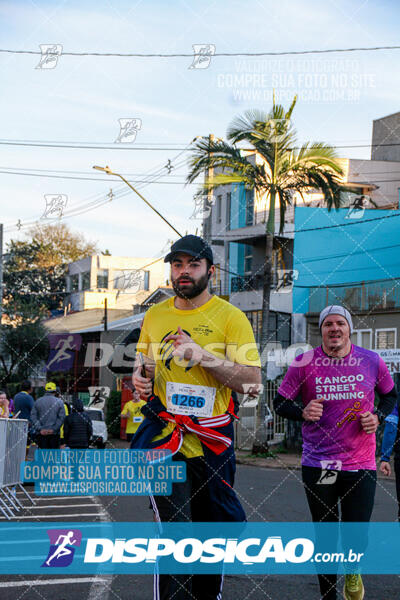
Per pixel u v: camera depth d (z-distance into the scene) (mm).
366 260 31281
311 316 28875
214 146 22219
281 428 25203
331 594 4898
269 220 22781
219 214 36625
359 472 4883
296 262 31609
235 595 5500
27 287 55094
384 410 5141
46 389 13391
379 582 5812
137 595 5402
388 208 35844
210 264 4406
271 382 25312
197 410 4246
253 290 33344
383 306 26109
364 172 36000
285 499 11188
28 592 5500
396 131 38000
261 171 22500
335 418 4918
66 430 12914
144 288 54750
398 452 6977
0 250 30375
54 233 56656
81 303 52094
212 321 4352
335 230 31453
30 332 40312
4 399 14547
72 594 5438
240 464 20172
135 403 12727
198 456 4246
